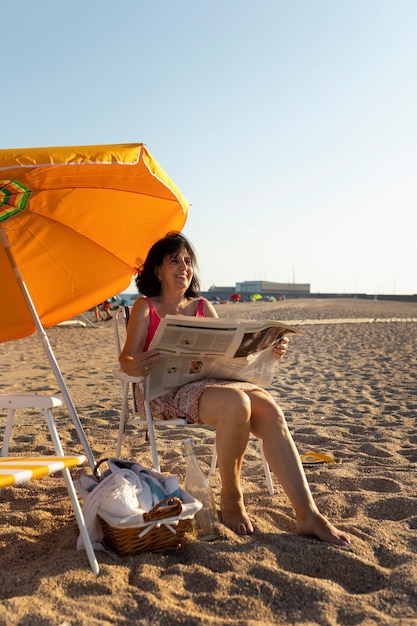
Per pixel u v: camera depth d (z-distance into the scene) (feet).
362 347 45.83
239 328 10.07
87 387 27.91
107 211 11.25
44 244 11.55
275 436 10.11
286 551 9.23
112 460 9.98
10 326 11.47
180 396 10.66
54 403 9.39
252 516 10.55
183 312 11.57
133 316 11.23
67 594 7.93
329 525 9.68
